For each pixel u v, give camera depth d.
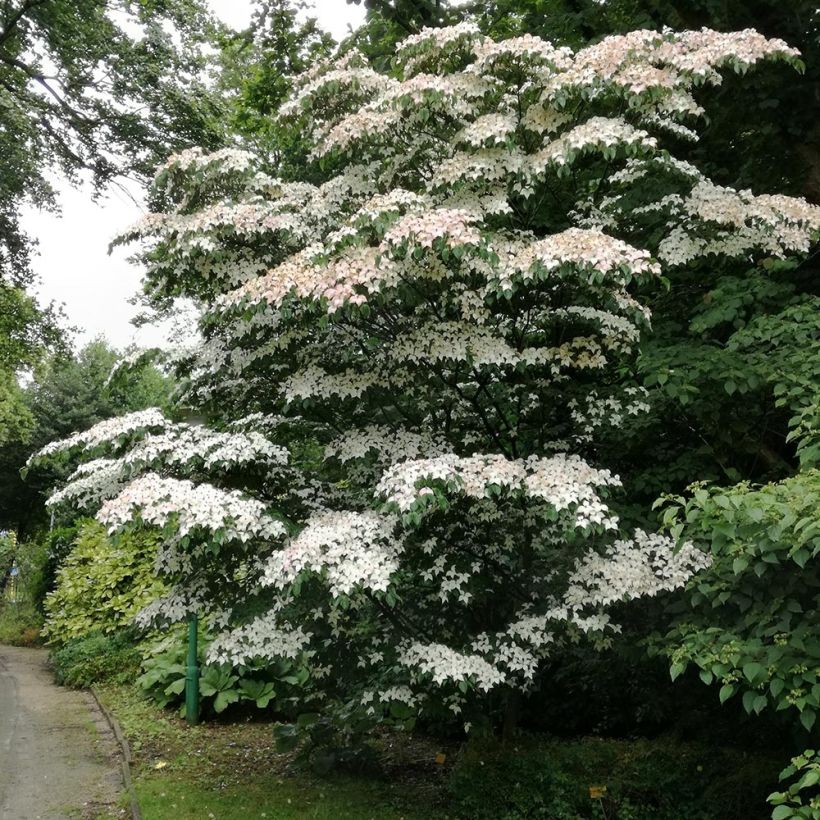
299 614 4.36
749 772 4.23
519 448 5.06
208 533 3.90
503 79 4.59
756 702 3.02
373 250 3.85
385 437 4.50
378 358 4.59
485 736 4.92
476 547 4.61
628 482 5.05
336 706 5.08
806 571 3.18
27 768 5.44
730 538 3.16
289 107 4.95
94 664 8.80
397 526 4.37
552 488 3.80
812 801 2.62
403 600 4.59
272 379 4.89
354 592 3.67
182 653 7.61
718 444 4.92
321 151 4.77
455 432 4.93
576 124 4.50
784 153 6.76
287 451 4.66
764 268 5.30
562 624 4.33
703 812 4.25
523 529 4.63
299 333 4.51
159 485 3.94
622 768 4.50
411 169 4.79
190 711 6.66
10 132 11.12
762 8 6.63
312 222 4.61
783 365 4.34
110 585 10.03
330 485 4.84
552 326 4.63
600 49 4.21
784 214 4.61
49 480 23.50
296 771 5.27
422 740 6.12
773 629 3.13
